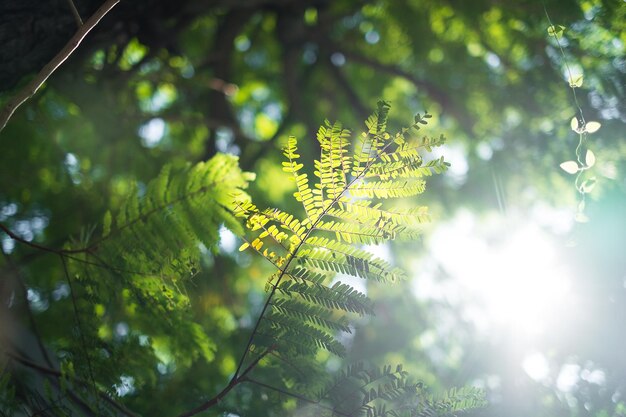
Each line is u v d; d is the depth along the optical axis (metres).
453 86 6.21
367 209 2.06
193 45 6.28
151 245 2.53
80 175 4.52
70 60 3.63
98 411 2.35
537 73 4.96
